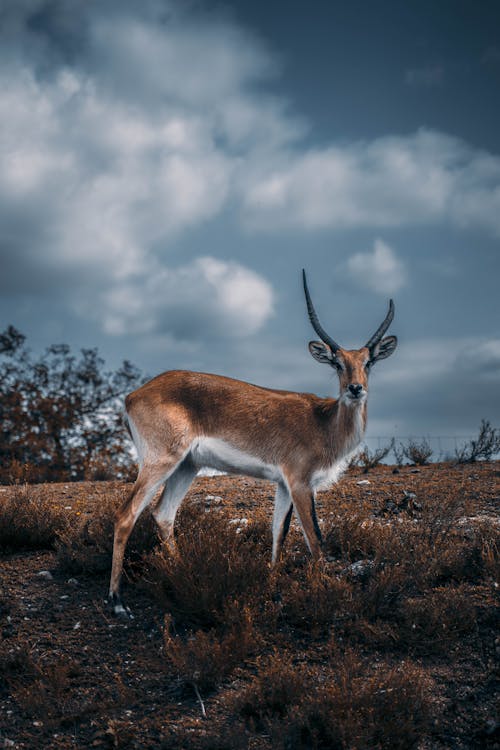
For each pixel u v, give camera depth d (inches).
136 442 265.4
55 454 821.2
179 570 234.1
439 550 253.4
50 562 273.6
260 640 211.6
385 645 213.2
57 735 179.0
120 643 218.1
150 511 285.1
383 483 414.9
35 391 859.4
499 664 201.2
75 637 220.4
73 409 860.6
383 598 227.6
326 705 177.9
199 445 269.3
